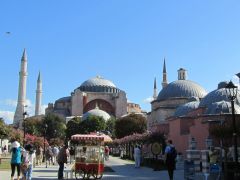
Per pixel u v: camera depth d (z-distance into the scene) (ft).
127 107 539.29
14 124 450.71
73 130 428.97
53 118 453.58
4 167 112.37
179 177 86.12
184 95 277.64
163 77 409.90
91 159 77.05
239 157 92.94
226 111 135.54
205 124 130.11
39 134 419.95
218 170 70.13
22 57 472.03
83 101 515.91
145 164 139.23
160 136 146.51
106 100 525.34
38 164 142.61
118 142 253.44
